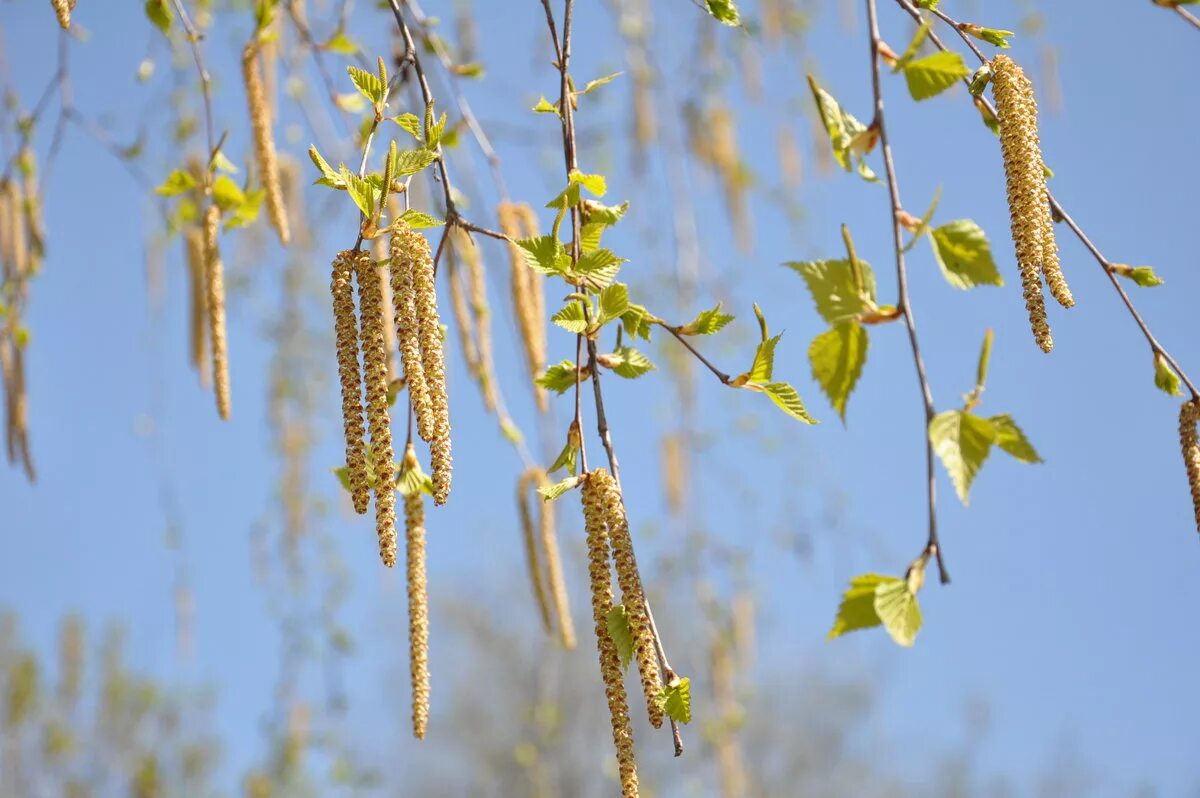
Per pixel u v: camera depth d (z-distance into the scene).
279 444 1.72
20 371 1.00
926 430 0.69
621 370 0.76
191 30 0.93
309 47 0.99
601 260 0.76
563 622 0.88
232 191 0.92
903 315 0.70
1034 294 0.72
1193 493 0.74
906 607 0.69
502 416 0.93
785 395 0.75
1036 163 0.73
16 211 1.03
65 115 1.03
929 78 0.71
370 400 0.73
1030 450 0.69
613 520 0.73
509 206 0.92
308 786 1.98
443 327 0.74
